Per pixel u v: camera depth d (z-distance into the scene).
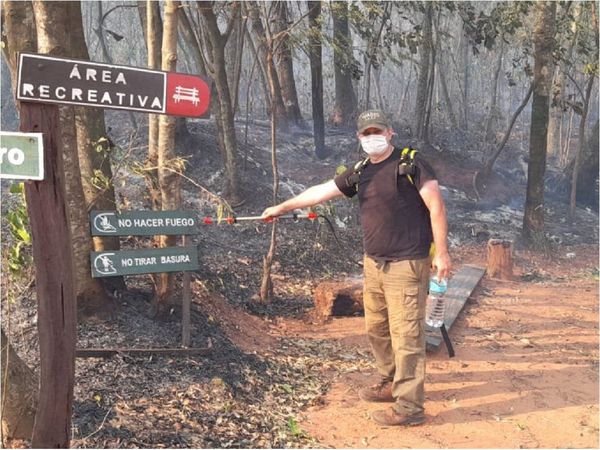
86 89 2.42
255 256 8.84
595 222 13.48
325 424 4.38
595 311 7.37
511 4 13.32
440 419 4.48
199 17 10.38
